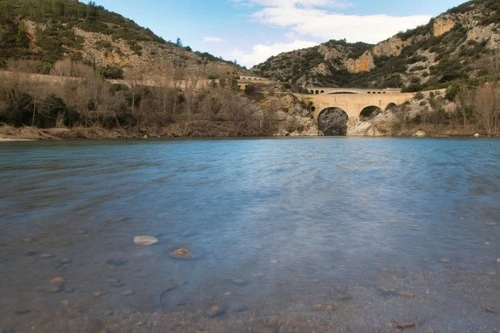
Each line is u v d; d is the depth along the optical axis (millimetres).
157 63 153375
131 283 6305
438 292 6133
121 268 6961
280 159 31625
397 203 13258
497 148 47375
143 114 100188
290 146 55938
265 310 5469
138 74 131000
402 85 176625
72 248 8055
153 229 9633
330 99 143875
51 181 17391
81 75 102000
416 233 9531
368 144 62375
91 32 180250
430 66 186750
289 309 5508
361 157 33938
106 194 14328
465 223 10516
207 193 14906
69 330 4844
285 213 11648
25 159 28547
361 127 133625
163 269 6953
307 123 139000
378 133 126500
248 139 89688
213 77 159750
